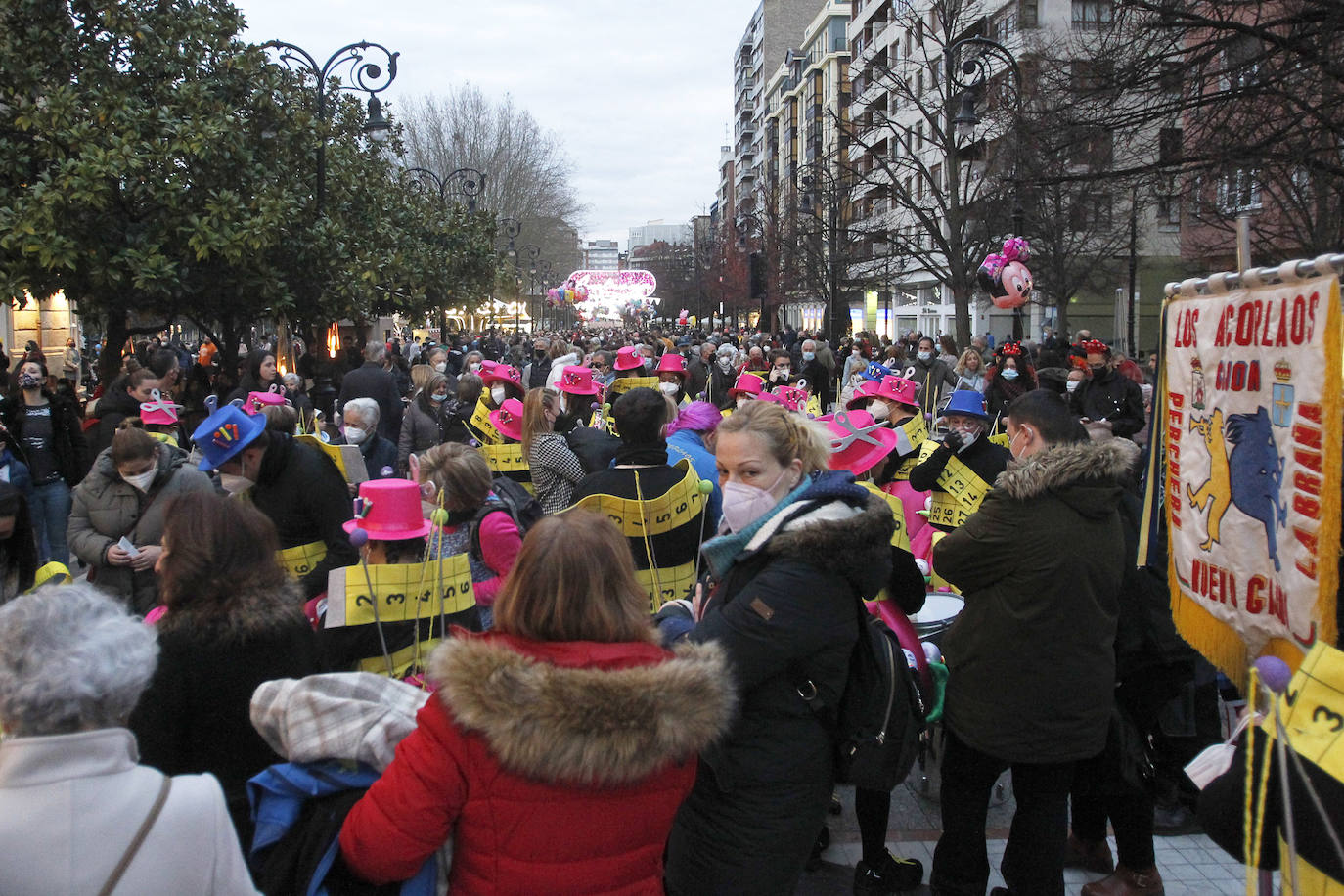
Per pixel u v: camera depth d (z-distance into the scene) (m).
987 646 3.48
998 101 20.94
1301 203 14.97
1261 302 2.39
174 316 14.77
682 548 4.77
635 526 4.66
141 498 5.78
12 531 4.48
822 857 4.39
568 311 89.56
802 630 2.77
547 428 6.25
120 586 5.73
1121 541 3.54
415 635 3.58
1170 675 4.21
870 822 4.04
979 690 3.53
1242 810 2.24
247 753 2.79
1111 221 28.14
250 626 2.77
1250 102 11.79
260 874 2.37
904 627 3.88
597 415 10.30
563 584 2.27
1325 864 2.00
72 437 9.21
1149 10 11.91
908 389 6.93
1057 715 3.44
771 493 3.10
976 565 3.47
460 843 2.25
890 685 3.01
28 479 8.28
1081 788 3.98
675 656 2.32
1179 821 4.57
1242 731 2.45
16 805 1.83
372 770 2.42
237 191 13.61
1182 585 2.89
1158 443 3.17
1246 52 12.40
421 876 2.30
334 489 4.62
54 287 12.76
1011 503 3.43
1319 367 2.13
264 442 4.51
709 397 16.09
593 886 2.21
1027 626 3.41
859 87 57.97
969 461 5.51
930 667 3.97
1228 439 2.56
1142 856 3.94
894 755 3.01
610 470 4.79
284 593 2.91
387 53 17.38
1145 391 12.15
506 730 2.08
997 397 12.88
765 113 107.25
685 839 2.94
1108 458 3.39
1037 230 27.25
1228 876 4.14
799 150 86.56
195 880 1.92
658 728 2.14
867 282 39.31
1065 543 3.38
